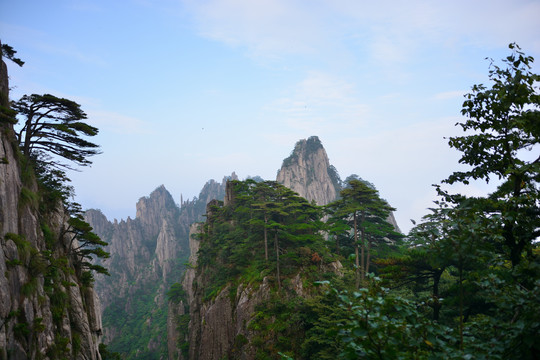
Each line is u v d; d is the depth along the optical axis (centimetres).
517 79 805
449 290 1495
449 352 560
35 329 2683
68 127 3928
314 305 4203
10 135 3222
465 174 971
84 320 3734
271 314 4866
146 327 16512
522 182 848
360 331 546
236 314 5641
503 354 586
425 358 580
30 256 2962
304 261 5391
